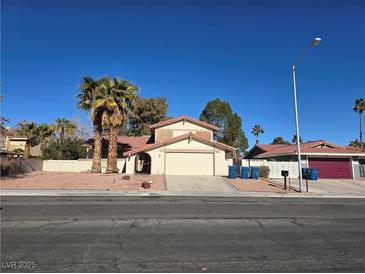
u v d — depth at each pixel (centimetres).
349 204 1587
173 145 3169
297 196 1973
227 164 3158
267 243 778
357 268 601
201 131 3681
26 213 1174
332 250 721
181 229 924
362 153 3341
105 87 3161
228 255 676
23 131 4606
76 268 588
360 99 6159
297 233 891
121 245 746
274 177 3206
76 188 2112
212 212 1239
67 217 1098
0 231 882
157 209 1295
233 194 1977
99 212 1207
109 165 3148
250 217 1141
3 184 2217
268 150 4403
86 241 780
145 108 5853
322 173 3331
